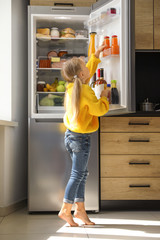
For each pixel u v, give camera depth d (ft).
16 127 9.50
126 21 7.12
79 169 7.16
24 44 10.20
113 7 7.84
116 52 7.66
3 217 8.37
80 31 9.54
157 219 7.93
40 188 8.68
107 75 8.23
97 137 8.77
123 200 8.88
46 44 9.87
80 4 9.38
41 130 8.75
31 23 8.91
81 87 6.95
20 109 9.84
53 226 7.34
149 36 9.17
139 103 10.15
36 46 9.86
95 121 7.30
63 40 9.57
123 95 7.26
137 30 9.16
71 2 9.37
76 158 7.16
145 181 8.91
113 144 8.88
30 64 8.89
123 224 7.45
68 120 7.38
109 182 8.86
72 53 9.94
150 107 9.95
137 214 8.54
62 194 8.69
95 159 8.75
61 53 9.73
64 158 8.73
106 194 8.84
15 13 9.63
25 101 10.21
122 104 7.26
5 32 9.30
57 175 8.71
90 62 7.95
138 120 8.94
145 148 8.93
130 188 8.88
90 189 8.72
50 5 9.31
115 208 8.87
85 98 6.90
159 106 10.56
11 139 9.14
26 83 10.29
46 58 9.59
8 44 9.29
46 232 6.81
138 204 8.89
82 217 7.42
